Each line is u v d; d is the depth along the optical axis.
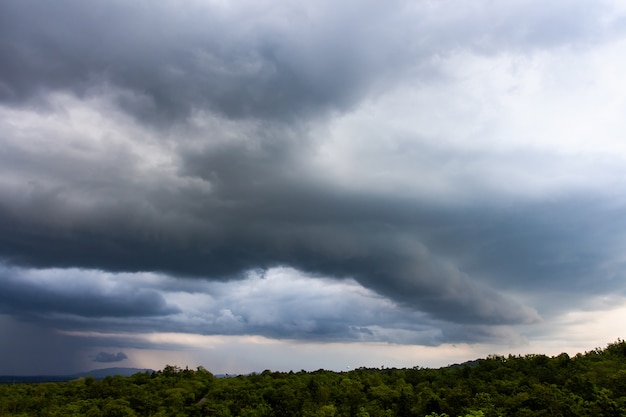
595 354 115.31
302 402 104.38
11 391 118.62
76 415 94.56
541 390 78.50
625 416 64.94
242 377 147.12
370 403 98.31
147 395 113.25
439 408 86.06
